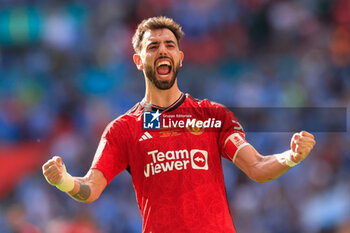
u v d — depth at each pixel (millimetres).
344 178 45312
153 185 13406
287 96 54031
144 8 62656
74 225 41688
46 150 50594
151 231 13227
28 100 55125
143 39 14430
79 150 50250
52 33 60625
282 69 57844
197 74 57875
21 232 42469
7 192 47062
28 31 60375
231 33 60969
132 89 55750
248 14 62062
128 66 58500
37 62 58750
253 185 45000
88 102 54938
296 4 62562
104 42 60469
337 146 47719
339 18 61812
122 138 13945
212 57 59500
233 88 55625
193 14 61312
